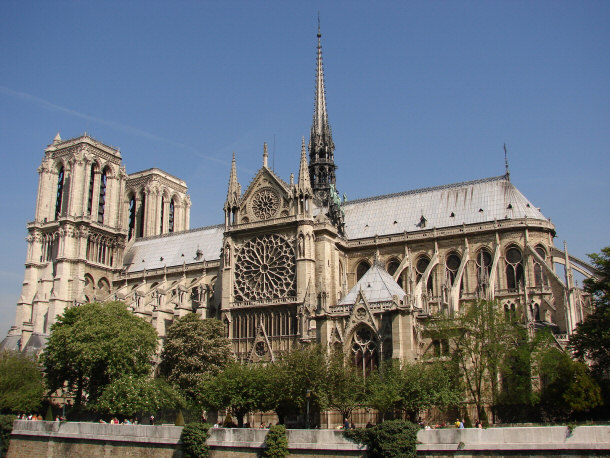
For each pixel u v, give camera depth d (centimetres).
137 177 18325
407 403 6700
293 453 6025
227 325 11800
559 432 5159
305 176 11788
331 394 7119
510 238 11412
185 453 6444
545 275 10981
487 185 12438
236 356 11406
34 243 15362
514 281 11275
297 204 11669
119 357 9462
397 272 11681
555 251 11412
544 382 8175
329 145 14638
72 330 9956
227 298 11950
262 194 12212
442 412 7225
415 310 8131
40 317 14400
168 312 13138
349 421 7325
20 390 10056
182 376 10006
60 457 7375
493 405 7869
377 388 6825
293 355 7519
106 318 10188
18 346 14225
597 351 8069
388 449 5512
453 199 12600
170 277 14925
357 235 13038
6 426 7975
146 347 10075
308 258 11362
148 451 6750
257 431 6234
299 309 10981
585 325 8069
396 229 12731
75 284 14638
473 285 11519
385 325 7888
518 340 8256
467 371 7625
